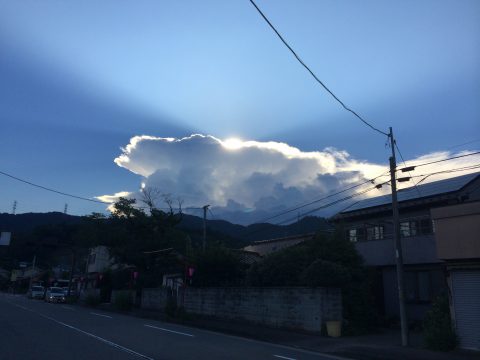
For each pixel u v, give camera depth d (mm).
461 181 23234
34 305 38125
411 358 12906
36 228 68250
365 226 25984
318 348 15531
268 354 13188
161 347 13453
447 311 15438
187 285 30250
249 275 24922
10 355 11172
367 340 17125
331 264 19609
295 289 20500
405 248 23016
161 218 41062
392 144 17281
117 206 40625
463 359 12695
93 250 64562
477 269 14375
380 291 23875
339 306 19594
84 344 13516
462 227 14734
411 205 23172
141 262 40469
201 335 18062
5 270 121375
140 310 34531
